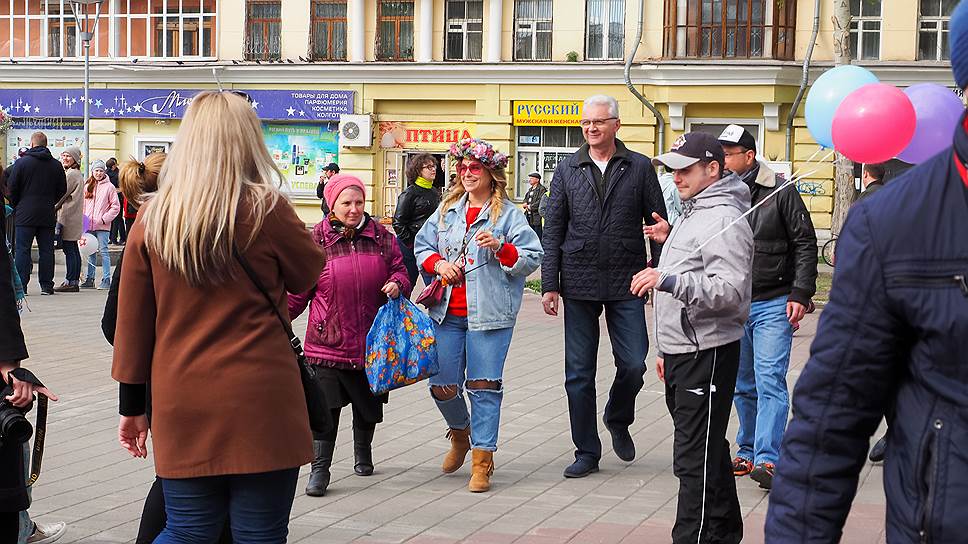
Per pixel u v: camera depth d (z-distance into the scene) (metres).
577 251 7.26
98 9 29.41
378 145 32.84
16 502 4.59
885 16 29.25
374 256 6.93
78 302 17.08
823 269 24.62
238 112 3.94
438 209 7.33
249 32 33.38
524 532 6.05
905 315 2.47
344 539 5.93
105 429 8.59
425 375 6.82
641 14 30.44
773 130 29.75
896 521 2.49
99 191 19.11
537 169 31.75
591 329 7.36
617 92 30.81
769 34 29.50
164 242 3.81
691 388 5.49
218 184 3.83
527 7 31.53
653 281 5.35
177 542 3.93
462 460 7.40
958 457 2.39
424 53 32.03
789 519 2.63
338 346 6.84
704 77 29.64
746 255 5.49
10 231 5.38
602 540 5.91
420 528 6.12
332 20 32.78
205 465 3.83
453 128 32.31
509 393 10.24
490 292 6.98
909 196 2.48
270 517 3.96
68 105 34.41
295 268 3.99
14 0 34.97
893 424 2.54
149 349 3.96
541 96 31.39
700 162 5.58
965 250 2.41
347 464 7.64
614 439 7.61
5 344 4.43
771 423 6.94
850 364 2.55
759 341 7.00
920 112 4.92
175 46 34.00
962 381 2.42
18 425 4.33
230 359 3.85
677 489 6.99
